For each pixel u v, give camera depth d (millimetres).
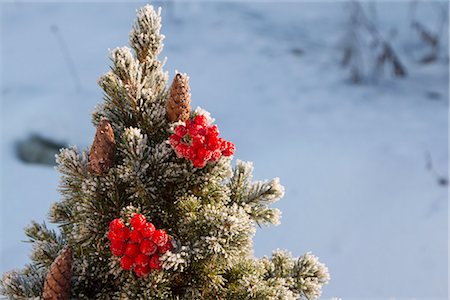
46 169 5145
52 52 6762
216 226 1689
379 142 5484
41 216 4660
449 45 7207
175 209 1795
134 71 1789
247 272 1860
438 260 4445
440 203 4844
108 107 1876
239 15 7730
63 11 7691
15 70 6418
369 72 6664
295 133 5566
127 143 1692
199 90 6188
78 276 1737
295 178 5043
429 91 6359
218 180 1812
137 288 1693
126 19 7469
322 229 4656
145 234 1571
